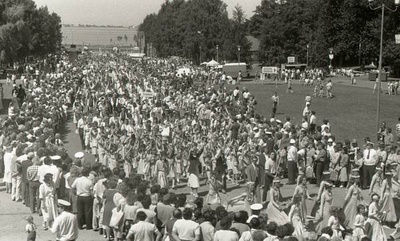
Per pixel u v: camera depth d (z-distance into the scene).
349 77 117.00
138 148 31.89
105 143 33.69
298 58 139.88
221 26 144.75
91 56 184.88
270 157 26.61
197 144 33.53
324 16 123.94
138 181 21.38
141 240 16.62
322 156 29.91
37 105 47.00
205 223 16.48
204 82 96.88
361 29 118.50
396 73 114.19
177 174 31.83
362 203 22.56
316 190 29.34
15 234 21.41
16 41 85.25
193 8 164.75
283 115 59.56
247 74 113.31
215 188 26.08
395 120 56.62
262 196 27.53
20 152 26.30
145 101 55.03
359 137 47.03
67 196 23.39
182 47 165.50
